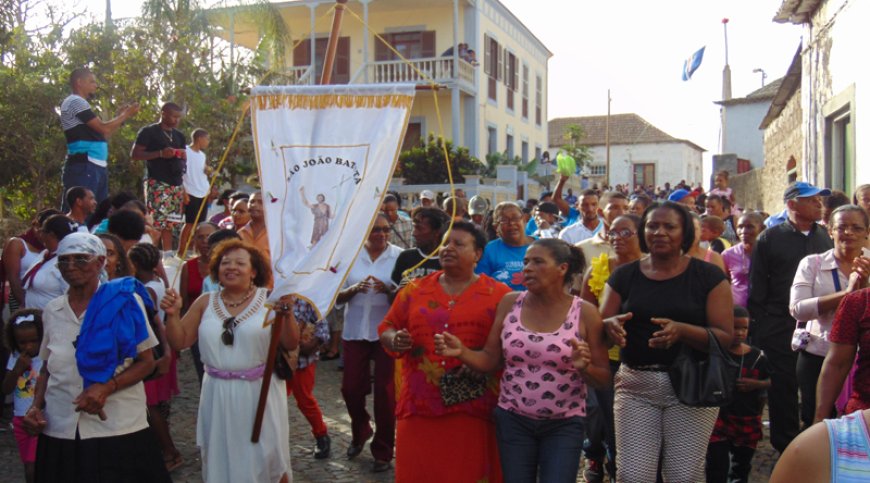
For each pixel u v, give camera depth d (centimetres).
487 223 1074
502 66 2922
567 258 411
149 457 448
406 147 2608
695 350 417
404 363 443
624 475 424
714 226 770
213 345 459
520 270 627
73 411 429
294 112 469
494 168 2373
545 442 409
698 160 5719
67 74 1592
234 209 775
